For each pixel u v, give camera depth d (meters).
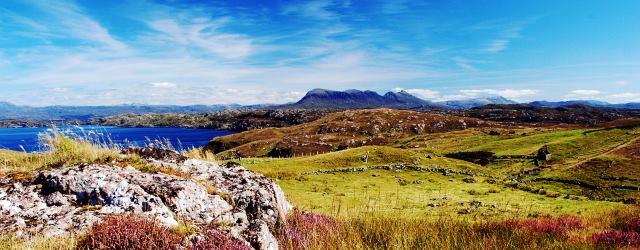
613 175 70.56
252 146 197.12
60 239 7.01
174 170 11.66
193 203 9.48
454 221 15.06
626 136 111.69
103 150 11.98
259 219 9.52
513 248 10.76
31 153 11.98
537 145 119.62
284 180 52.56
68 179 9.15
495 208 35.34
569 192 66.25
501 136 153.38
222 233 7.84
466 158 122.69
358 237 9.75
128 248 6.75
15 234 7.24
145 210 8.63
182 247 7.11
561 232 14.45
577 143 112.75
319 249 8.86
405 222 12.55
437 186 55.53
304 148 184.50
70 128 12.16
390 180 59.50
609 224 17.78
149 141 14.74
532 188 57.44
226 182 12.22
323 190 45.97
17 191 8.80
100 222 7.46
